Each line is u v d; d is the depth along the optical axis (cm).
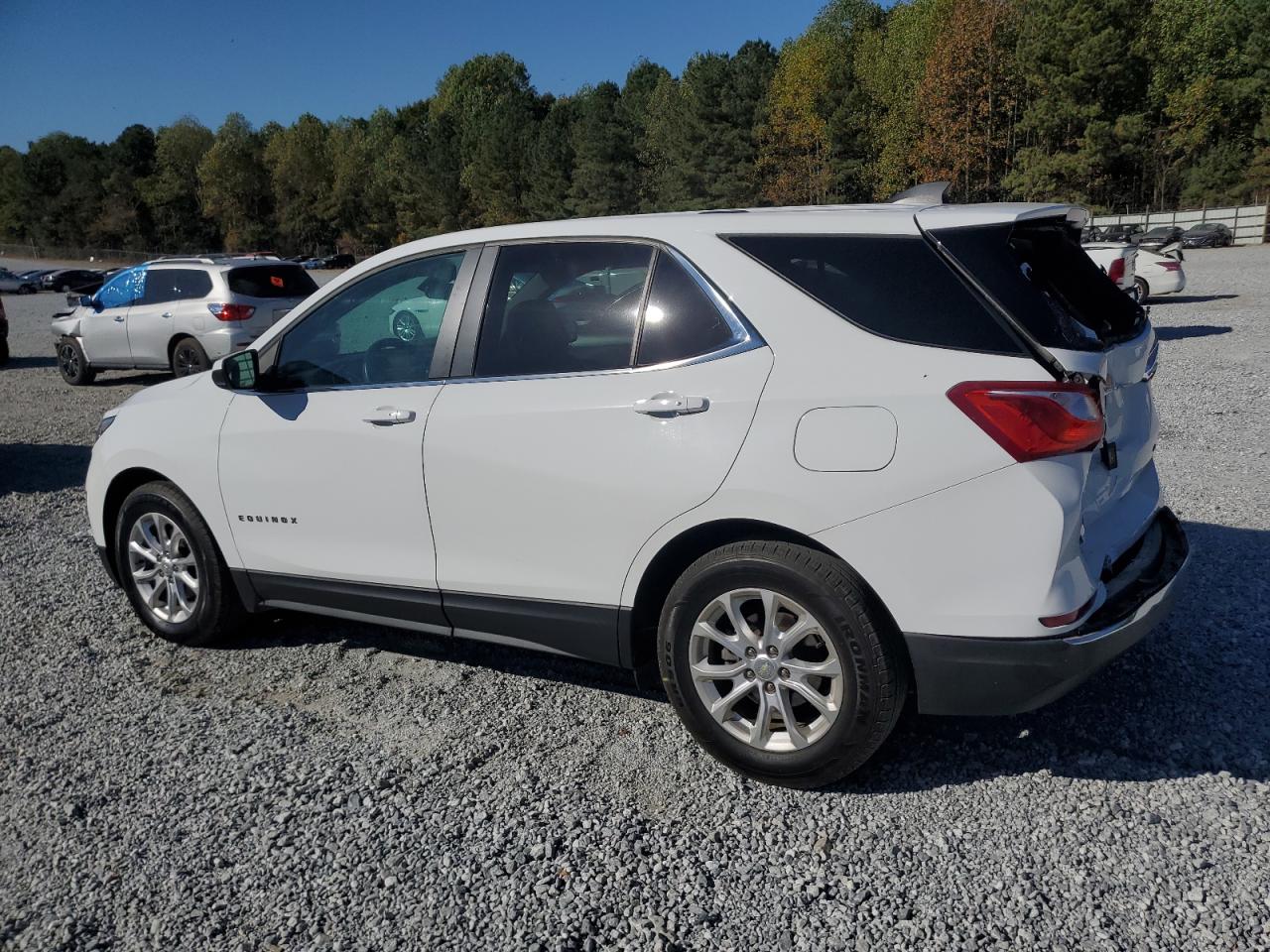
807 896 269
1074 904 260
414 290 390
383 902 273
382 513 385
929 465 285
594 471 332
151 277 1405
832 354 301
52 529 680
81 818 319
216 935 262
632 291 339
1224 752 330
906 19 6694
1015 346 285
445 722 378
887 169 6247
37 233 12250
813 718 325
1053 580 282
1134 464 334
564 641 356
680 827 304
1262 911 254
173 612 458
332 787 332
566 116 8188
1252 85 5688
